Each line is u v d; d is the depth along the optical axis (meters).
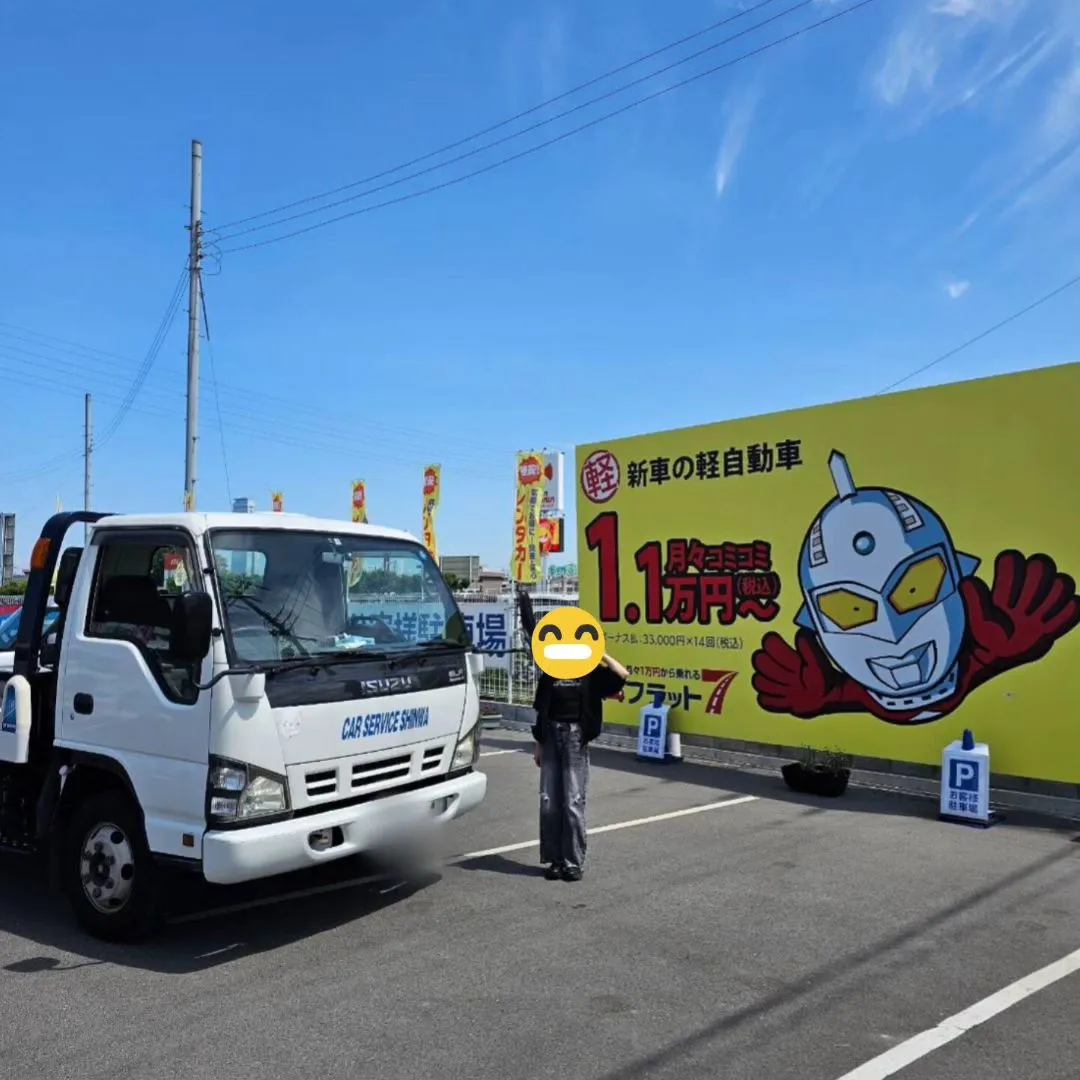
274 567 5.36
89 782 5.49
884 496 9.23
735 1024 4.20
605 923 5.54
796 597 9.96
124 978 4.75
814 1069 3.79
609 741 11.83
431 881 6.38
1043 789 8.30
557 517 19.83
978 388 8.59
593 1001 4.44
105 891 5.26
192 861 4.75
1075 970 4.80
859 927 5.44
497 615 14.44
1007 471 8.39
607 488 11.79
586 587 12.04
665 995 4.51
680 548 11.04
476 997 4.49
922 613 8.95
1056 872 6.53
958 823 7.95
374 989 4.60
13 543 33.81
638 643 11.44
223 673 4.74
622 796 9.10
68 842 5.45
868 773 9.49
